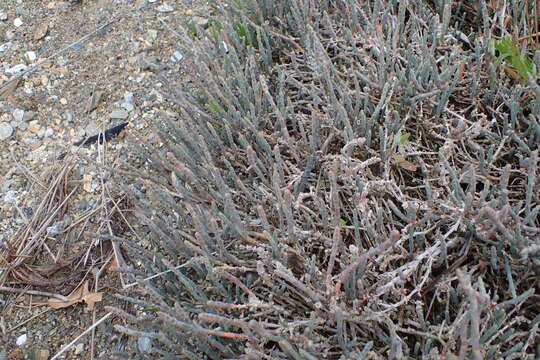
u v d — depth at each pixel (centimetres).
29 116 236
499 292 147
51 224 204
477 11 196
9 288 189
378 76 178
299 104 190
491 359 128
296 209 155
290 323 130
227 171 174
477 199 154
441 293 144
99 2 275
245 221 157
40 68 251
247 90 183
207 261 139
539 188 150
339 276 129
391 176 161
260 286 151
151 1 270
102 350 176
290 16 204
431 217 149
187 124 187
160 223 165
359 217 163
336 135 170
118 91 241
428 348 130
